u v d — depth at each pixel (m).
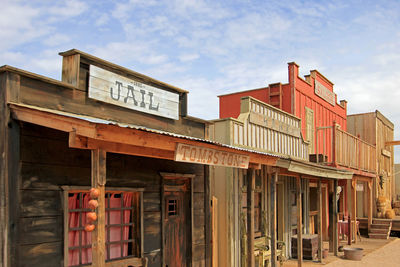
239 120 9.94
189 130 8.12
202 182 8.41
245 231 9.66
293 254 12.45
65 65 5.86
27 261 4.81
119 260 6.25
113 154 6.23
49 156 5.19
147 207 6.88
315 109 16.75
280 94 14.81
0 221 4.59
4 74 4.81
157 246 7.03
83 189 5.60
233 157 6.64
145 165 6.87
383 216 20.06
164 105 7.37
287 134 12.61
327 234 16.27
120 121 6.42
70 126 4.36
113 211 6.45
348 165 15.18
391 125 26.45
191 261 7.86
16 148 4.79
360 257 12.27
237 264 9.45
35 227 4.93
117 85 6.36
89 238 5.85
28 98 5.05
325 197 16.36
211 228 9.06
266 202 11.09
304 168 9.58
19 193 4.77
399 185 29.31
